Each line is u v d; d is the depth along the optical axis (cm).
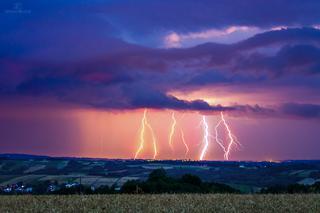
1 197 3012
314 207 2583
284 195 3219
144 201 2752
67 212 2330
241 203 2712
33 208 2433
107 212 2333
